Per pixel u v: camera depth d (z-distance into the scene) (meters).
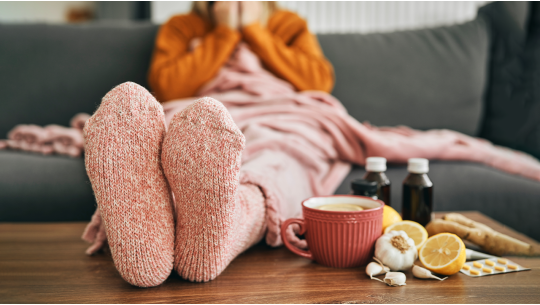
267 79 1.13
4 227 0.72
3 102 1.33
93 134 0.42
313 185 0.83
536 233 0.93
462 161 1.09
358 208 0.52
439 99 1.37
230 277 0.47
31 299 0.40
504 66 1.37
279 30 1.32
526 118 1.28
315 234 0.50
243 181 0.55
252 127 0.85
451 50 1.40
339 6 2.02
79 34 1.40
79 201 0.95
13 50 1.36
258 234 0.55
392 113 1.37
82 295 0.41
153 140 0.43
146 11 2.08
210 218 0.42
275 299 0.40
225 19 1.21
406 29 1.48
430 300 0.40
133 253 0.41
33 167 0.98
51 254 0.56
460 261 0.46
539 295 0.41
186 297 0.41
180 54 1.27
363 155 0.99
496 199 0.94
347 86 1.37
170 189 0.45
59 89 1.35
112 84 1.36
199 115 0.42
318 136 0.93
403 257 0.48
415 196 0.62
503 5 1.40
